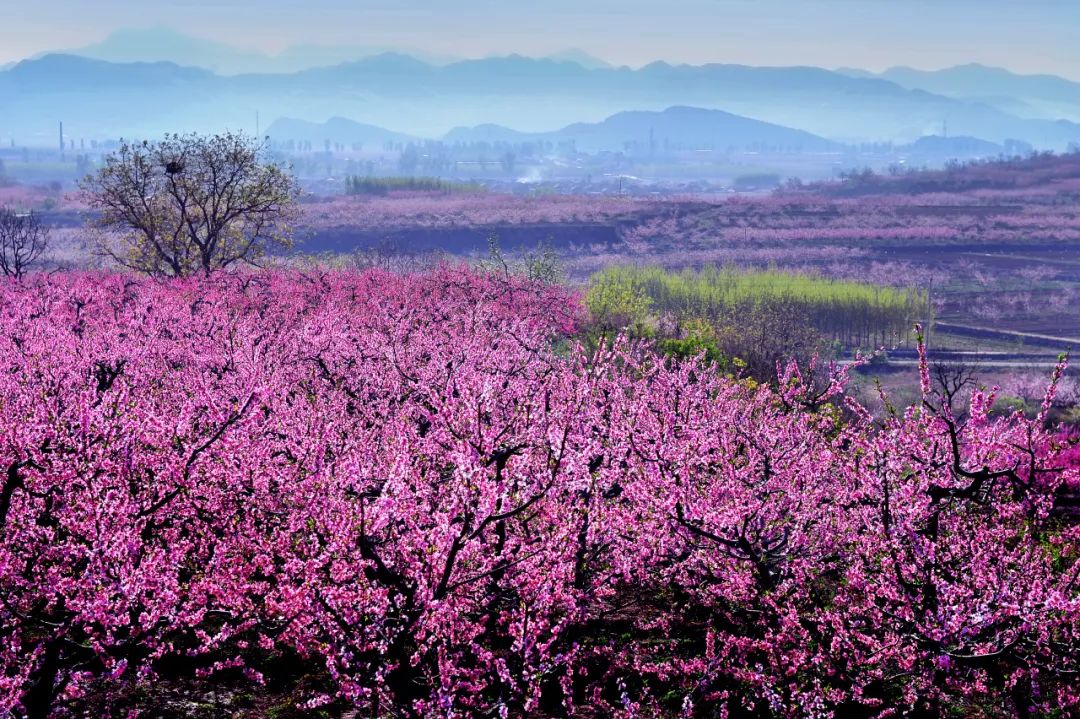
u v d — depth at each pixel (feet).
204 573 34.35
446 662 27.84
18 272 172.45
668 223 597.52
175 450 34.99
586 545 35.70
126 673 33.35
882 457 33.94
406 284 118.32
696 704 33.88
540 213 600.80
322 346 65.51
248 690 33.45
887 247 531.50
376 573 30.01
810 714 31.37
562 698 33.40
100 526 29.19
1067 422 100.32
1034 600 29.68
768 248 536.42
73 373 54.29
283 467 35.19
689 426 41.81
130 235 164.25
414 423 47.06
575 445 37.73
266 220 166.81
